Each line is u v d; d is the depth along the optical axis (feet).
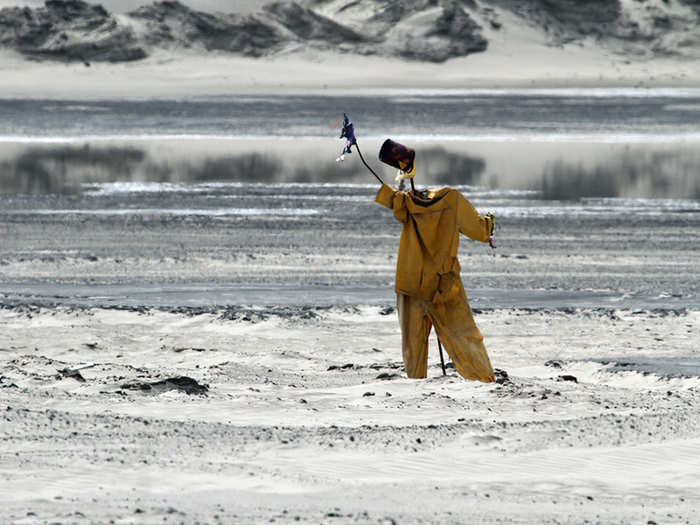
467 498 69.87
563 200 477.77
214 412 103.50
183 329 186.70
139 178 559.79
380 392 118.73
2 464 75.72
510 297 233.14
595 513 66.69
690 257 310.45
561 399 110.93
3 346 165.48
